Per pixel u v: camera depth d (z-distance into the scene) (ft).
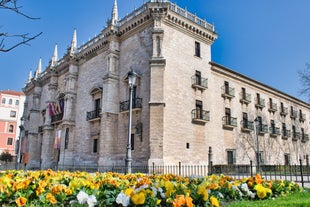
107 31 101.96
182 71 91.20
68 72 123.54
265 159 123.24
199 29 98.99
